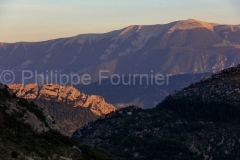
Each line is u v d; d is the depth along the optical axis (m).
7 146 103.12
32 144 110.00
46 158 106.50
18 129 113.38
